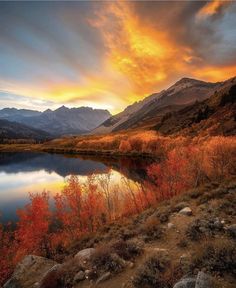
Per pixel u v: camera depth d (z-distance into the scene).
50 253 28.27
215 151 48.91
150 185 53.38
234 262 7.67
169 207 17.45
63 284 9.86
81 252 12.15
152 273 8.53
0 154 190.00
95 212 39.59
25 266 12.66
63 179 89.62
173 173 43.38
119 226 18.84
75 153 178.25
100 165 113.75
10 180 92.50
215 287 6.64
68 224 38.72
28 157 165.38
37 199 40.50
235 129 105.38
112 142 183.00
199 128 139.50
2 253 33.03
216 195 17.62
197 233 11.21
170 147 106.81
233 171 44.38
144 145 142.62
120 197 51.22
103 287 8.89
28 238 34.81
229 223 11.82
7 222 47.38
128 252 10.98
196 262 8.33
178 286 7.05
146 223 14.53
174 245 10.93
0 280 26.12
